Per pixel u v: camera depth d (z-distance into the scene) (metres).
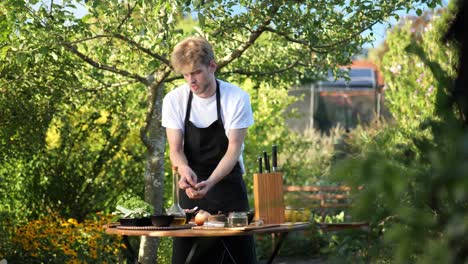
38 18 5.23
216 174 4.06
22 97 6.19
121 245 6.54
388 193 0.91
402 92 7.18
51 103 6.35
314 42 5.71
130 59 5.93
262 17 5.56
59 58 6.06
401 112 7.09
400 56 7.88
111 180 7.68
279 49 6.88
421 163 0.93
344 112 16.22
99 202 7.52
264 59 6.84
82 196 7.53
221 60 5.98
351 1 5.75
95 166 7.57
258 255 8.15
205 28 5.40
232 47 6.28
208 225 3.99
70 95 6.45
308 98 16.33
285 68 6.62
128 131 7.64
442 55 1.07
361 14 5.84
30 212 7.39
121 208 4.31
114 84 6.64
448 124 0.95
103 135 7.70
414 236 0.91
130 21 5.42
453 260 0.88
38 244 6.20
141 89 7.27
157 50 5.09
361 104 16.20
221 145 4.21
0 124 6.22
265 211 3.95
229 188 4.23
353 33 5.97
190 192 4.01
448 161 0.89
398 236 0.92
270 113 9.43
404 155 0.95
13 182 7.28
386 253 0.98
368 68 16.44
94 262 6.29
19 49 5.27
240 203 4.25
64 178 7.44
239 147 4.15
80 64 6.13
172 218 3.98
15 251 6.21
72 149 7.64
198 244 3.92
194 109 4.22
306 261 7.50
